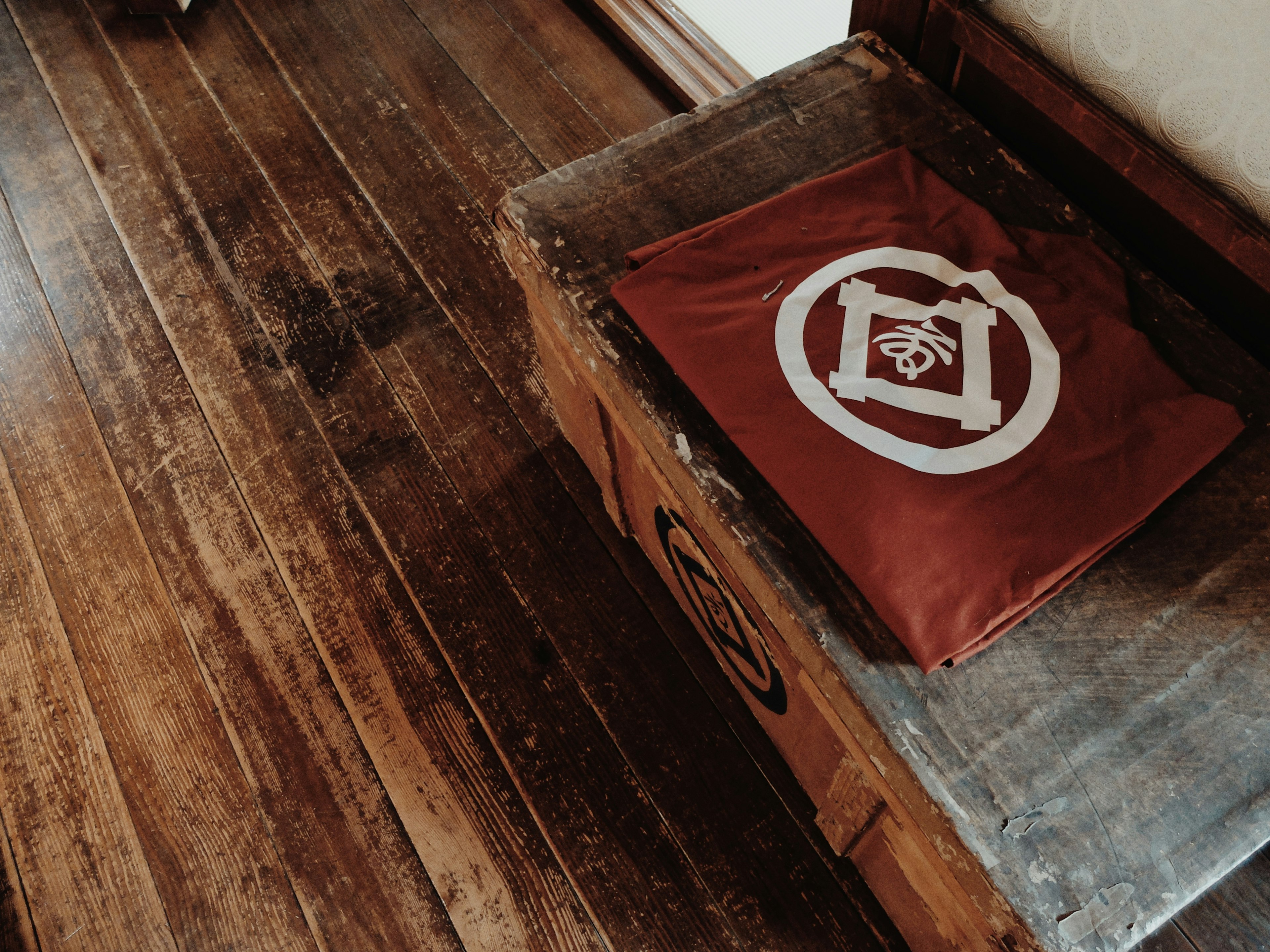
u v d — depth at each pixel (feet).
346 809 3.23
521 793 3.24
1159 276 2.72
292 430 3.91
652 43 4.69
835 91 3.07
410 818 3.21
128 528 3.73
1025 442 2.39
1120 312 2.60
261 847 3.18
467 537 3.67
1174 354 2.57
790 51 4.48
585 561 3.61
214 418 3.94
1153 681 2.23
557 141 4.58
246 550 3.67
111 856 3.18
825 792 2.87
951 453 2.38
